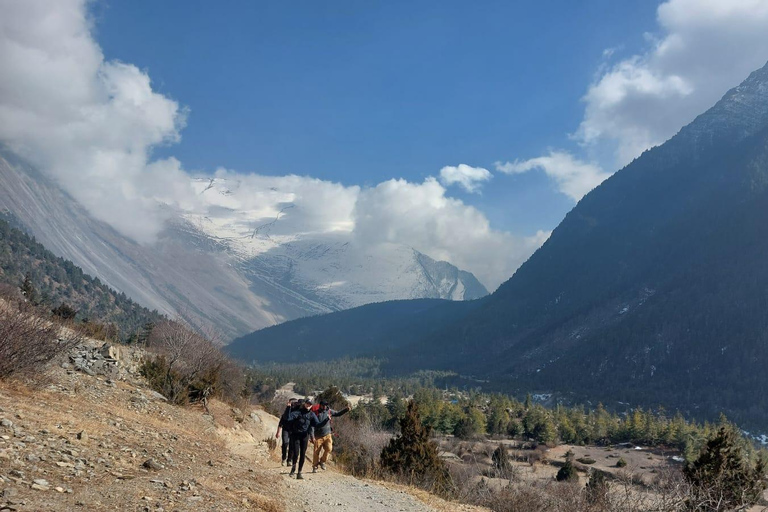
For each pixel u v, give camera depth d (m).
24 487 7.08
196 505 8.20
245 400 33.78
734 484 17.28
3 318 13.87
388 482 17.00
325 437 15.77
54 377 16.73
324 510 10.80
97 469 8.86
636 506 12.77
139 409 17.42
